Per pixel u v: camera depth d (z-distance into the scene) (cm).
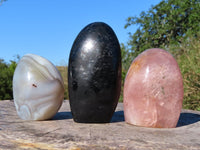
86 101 26
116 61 27
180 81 26
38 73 27
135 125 26
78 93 26
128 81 27
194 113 39
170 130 25
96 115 27
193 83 54
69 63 27
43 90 27
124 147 18
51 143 18
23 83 27
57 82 28
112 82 26
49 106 27
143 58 27
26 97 27
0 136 20
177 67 27
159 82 25
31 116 28
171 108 26
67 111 38
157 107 25
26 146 18
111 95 26
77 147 18
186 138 21
